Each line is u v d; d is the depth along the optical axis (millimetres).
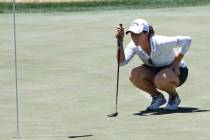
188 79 30062
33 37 43562
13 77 31688
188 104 25062
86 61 35281
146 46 23172
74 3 61406
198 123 21766
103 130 21094
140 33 22953
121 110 24359
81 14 55031
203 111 23719
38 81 30641
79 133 20719
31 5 60688
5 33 45375
